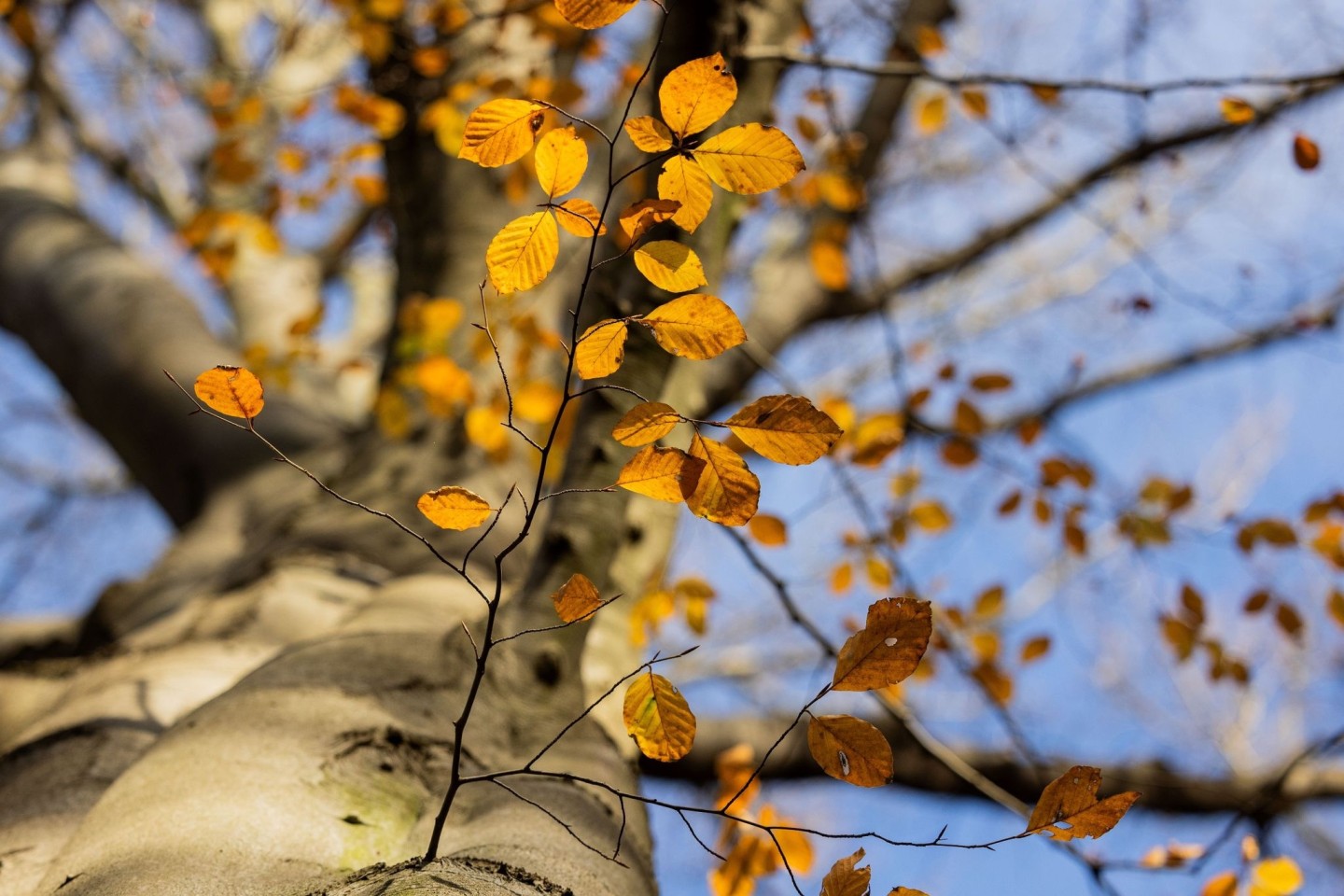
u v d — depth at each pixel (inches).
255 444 144.6
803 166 46.5
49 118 223.5
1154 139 176.9
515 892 49.2
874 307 180.4
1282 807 156.1
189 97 235.3
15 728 85.4
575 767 65.0
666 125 46.4
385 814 57.8
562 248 156.4
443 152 146.6
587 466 77.3
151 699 71.7
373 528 111.0
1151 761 158.1
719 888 64.8
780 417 45.9
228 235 190.2
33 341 170.4
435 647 69.9
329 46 220.8
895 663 47.1
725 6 76.6
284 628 91.2
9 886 54.9
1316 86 134.2
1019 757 149.2
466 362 130.5
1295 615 124.6
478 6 147.2
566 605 47.5
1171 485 125.0
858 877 48.2
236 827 53.6
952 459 125.3
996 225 199.2
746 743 148.0
